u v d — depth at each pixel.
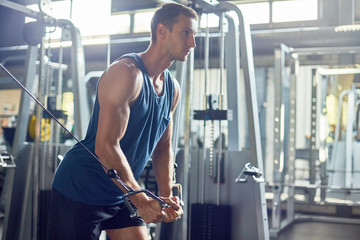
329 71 5.81
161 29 1.35
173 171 1.62
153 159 1.60
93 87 3.04
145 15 6.89
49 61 2.74
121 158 1.24
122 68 1.27
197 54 3.00
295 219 5.53
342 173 5.93
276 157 4.88
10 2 2.10
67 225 1.42
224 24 2.93
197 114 2.81
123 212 1.50
